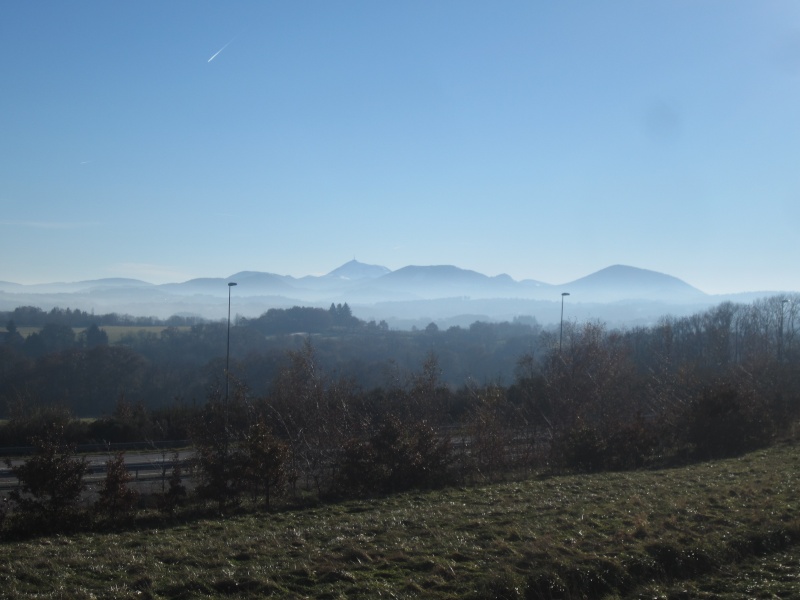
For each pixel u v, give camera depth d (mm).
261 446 13945
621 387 28766
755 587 8047
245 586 7770
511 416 24172
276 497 14508
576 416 23953
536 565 8281
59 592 7535
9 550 9875
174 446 26125
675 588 8055
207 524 11984
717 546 9148
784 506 11367
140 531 11734
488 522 10766
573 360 28312
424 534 10141
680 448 22281
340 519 11938
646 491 13422
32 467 12078
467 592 7508
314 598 7426
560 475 17609
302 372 21344
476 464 18578
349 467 15258
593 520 10648
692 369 30781
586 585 7875
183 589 7680
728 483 14031
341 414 18969
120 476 12773
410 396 22359
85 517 12195
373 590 7594
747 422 21984
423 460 15898
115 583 7980
